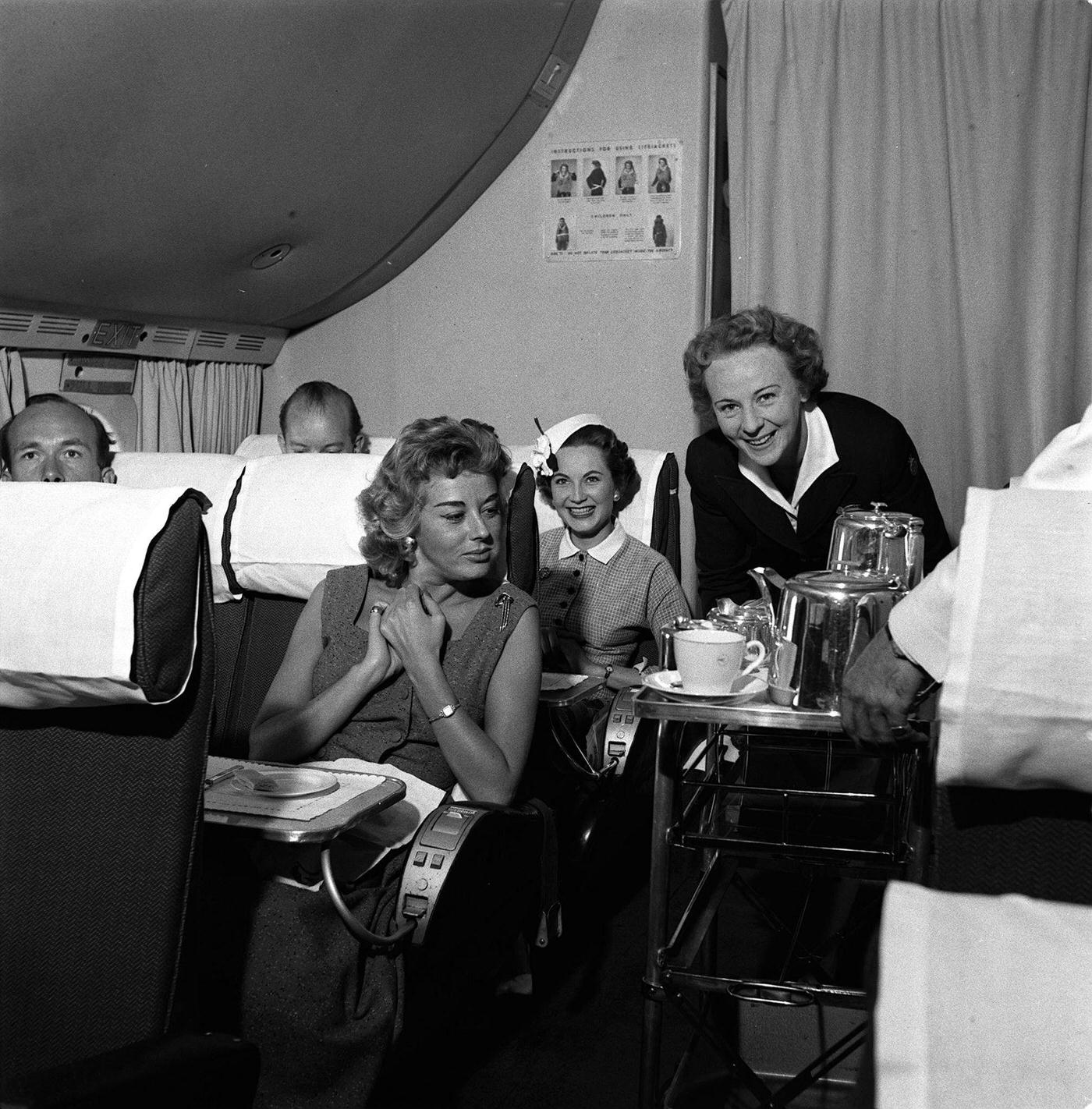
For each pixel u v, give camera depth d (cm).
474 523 193
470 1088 201
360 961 166
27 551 122
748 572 261
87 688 120
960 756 90
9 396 310
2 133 238
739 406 236
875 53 353
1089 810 94
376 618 198
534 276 391
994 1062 67
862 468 245
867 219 360
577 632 290
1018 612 87
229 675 243
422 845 167
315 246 359
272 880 169
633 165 375
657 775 169
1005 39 339
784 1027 197
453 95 338
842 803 182
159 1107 103
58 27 227
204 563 125
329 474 232
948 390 360
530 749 210
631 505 302
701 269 377
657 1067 172
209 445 388
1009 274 345
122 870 126
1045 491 91
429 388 408
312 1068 158
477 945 182
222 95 272
